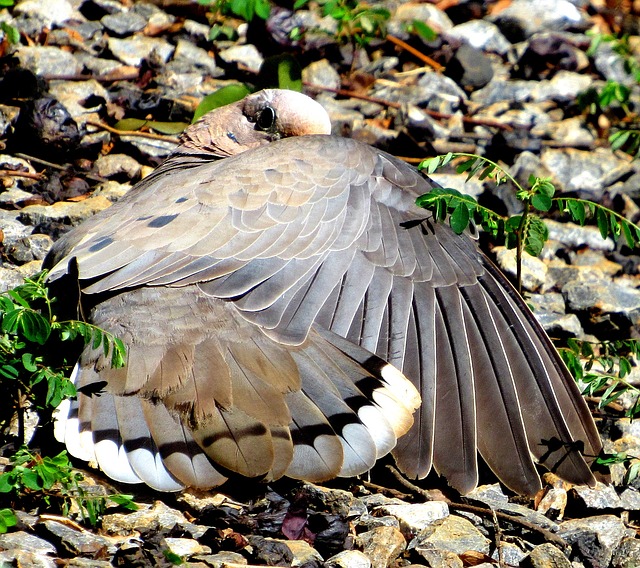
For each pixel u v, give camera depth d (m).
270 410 7.44
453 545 7.60
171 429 7.32
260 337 7.83
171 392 7.47
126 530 7.26
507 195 12.18
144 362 7.61
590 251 12.10
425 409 8.22
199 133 10.30
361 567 7.16
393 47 14.64
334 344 7.93
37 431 8.06
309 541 7.41
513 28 15.62
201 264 7.93
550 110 14.32
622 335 10.94
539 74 14.96
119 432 7.34
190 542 7.13
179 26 14.05
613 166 13.08
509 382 8.45
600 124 14.09
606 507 8.38
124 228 8.12
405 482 8.31
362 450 7.48
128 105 12.55
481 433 8.33
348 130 12.79
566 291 11.17
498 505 8.20
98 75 13.01
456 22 15.68
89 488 7.53
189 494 7.72
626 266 11.98
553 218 12.31
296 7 13.55
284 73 12.88
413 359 8.35
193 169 8.91
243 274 7.96
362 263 8.43
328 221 8.39
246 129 10.25
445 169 12.62
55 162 11.77
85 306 8.01
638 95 14.97
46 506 7.39
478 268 8.82
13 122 11.72
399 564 7.46
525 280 11.16
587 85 14.78
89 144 11.90
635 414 8.96
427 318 8.47
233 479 7.88
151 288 7.90
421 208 8.85
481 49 15.17
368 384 7.72
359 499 8.02
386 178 8.87
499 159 13.10
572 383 8.48
